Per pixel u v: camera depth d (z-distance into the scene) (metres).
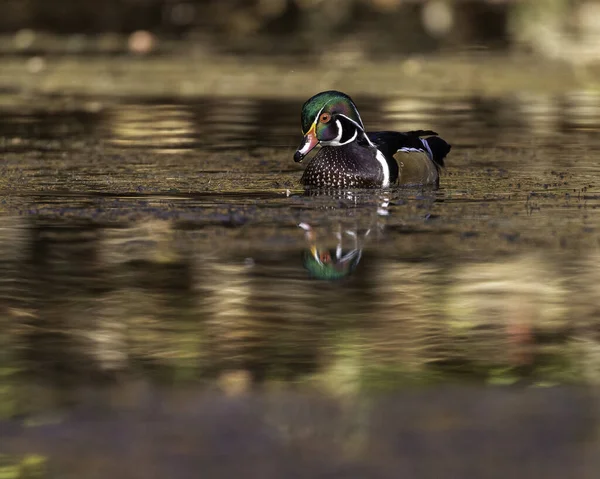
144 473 5.32
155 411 6.30
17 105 24.09
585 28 38.09
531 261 10.77
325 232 12.05
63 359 7.70
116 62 31.61
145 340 8.17
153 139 19.45
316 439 5.75
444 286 9.84
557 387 6.77
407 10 42.16
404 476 5.23
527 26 38.53
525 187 14.82
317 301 9.34
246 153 18.00
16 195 14.14
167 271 10.36
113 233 12.00
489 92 26.47
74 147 18.44
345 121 15.02
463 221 12.62
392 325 8.62
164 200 13.88
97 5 43.75
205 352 7.86
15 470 5.40
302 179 15.14
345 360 7.62
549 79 28.59
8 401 6.57
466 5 41.81
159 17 41.75
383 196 14.23
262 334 8.31
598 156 17.56
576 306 9.16
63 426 6.05
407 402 6.42
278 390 6.76
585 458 5.44
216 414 6.21
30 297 9.49
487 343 8.10
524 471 5.27
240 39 36.97
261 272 10.32
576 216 12.87
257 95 25.89
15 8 42.88
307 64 31.11
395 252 11.14
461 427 5.91
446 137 19.72
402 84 27.69
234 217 12.83
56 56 32.84
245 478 5.24
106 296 9.51
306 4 43.38
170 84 27.58
